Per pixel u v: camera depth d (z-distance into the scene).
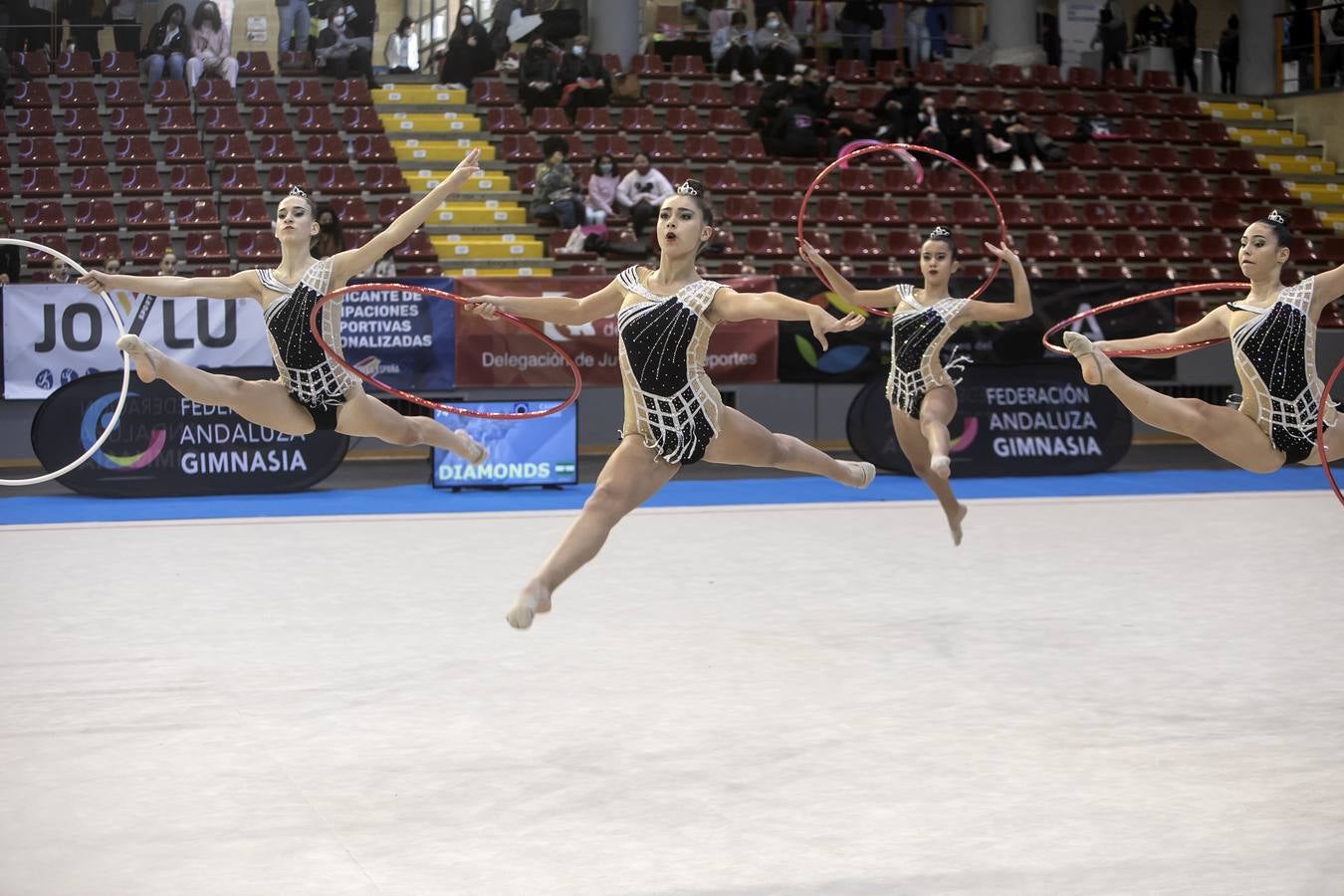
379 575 9.80
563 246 20.23
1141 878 4.47
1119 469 16.80
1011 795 5.27
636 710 6.42
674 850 4.71
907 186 22.72
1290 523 12.38
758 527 12.18
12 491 14.55
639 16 26.88
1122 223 22.81
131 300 15.24
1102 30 27.33
